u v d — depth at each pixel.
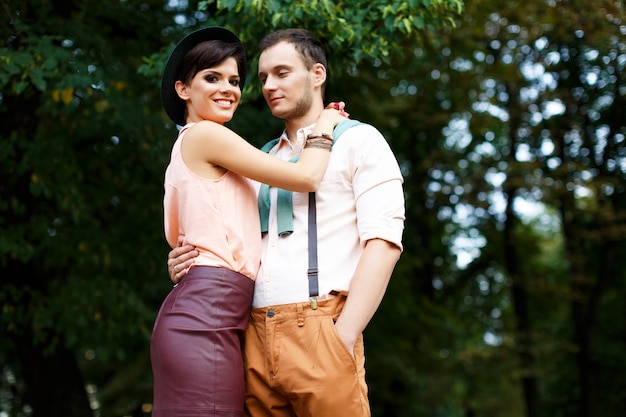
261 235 2.50
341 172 2.42
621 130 9.44
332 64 4.25
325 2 3.76
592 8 7.31
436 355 10.91
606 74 8.99
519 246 11.90
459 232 11.69
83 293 6.60
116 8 6.35
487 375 11.20
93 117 6.41
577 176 9.73
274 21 3.76
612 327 11.58
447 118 10.19
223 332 2.29
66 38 5.59
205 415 2.21
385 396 10.84
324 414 2.26
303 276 2.35
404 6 3.88
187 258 2.38
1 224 6.46
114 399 10.73
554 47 9.21
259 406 2.40
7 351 8.36
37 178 6.04
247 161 2.34
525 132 10.15
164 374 2.27
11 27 5.36
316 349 2.28
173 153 2.50
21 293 6.49
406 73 9.10
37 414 7.15
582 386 10.45
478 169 10.38
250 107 6.29
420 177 11.09
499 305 12.12
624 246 10.81
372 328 9.38
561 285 10.87
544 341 10.77
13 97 6.10
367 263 2.31
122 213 7.51
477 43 9.03
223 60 2.49
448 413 14.62
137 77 6.41
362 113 8.25
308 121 2.58
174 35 6.21
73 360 7.34
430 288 11.84
